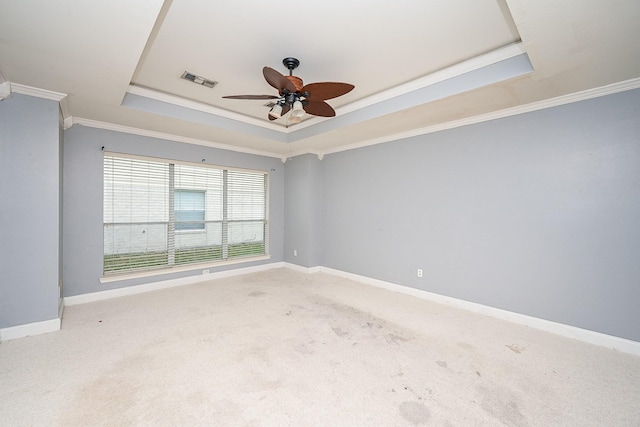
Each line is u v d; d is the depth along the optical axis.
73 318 2.96
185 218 4.40
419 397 1.78
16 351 2.28
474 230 3.30
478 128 3.26
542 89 2.51
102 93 2.66
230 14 1.89
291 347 2.40
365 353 2.31
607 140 2.48
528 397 1.79
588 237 2.58
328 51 2.36
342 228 4.87
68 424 1.53
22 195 2.55
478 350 2.37
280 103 2.45
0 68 2.20
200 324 2.85
